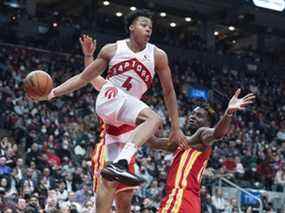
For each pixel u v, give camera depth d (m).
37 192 14.41
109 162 4.17
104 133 4.72
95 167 4.73
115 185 4.48
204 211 15.77
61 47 27.11
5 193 13.90
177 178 5.74
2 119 18.98
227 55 32.31
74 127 19.77
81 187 15.66
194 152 5.75
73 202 14.26
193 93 27.78
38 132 18.34
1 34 26.45
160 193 16.28
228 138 23.36
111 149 4.59
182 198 5.66
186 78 28.53
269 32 34.81
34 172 15.13
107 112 4.43
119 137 4.55
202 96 27.88
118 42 4.55
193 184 5.71
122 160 4.07
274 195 18.62
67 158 17.19
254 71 32.62
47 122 19.16
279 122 27.70
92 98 22.11
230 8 31.06
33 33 27.17
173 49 31.17
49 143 17.45
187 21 33.72
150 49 4.54
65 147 17.67
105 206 4.44
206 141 5.63
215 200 16.27
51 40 27.27
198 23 33.78
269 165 21.73
